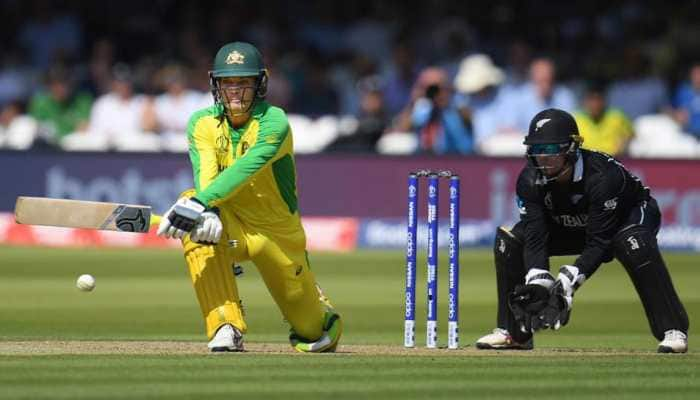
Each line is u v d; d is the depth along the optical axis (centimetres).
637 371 2345
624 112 7031
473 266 5288
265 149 2567
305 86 7456
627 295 4447
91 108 7106
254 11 7881
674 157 5900
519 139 6406
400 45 7269
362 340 3203
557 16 7756
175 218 2500
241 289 4631
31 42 7888
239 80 2575
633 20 7631
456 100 6212
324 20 8006
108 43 7612
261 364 2388
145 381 2161
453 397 2045
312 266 5319
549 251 2761
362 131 6356
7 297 4206
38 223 2627
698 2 7562
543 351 2755
